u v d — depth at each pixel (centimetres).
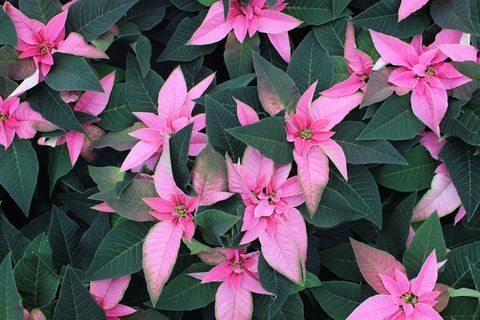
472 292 91
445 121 96
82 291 89
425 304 92
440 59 96
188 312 109
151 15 103
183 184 91
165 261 90
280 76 95
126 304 101
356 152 95
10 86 97
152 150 96
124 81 105
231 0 100
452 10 95
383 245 99
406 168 100
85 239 98
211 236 91
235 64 101
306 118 94
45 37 96
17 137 99
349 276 101
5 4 95
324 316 106
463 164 97
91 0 97
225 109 93
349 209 94
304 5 101
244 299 95
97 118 99
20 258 98
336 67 100
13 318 89
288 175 96
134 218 93
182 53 102
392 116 95
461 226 103
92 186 105
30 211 109
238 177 92
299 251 93
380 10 97
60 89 95
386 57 96
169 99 97
